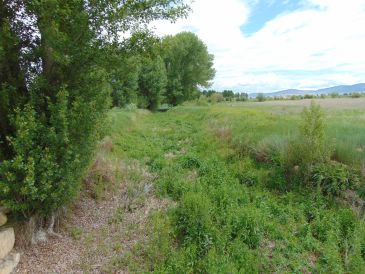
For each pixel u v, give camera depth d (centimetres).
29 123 392
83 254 461
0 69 436
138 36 492
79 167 493
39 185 412
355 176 720
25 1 434
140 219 592
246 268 443
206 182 798
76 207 606
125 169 874
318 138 763
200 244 488
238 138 1183
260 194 746
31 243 453
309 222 636
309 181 768
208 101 5825
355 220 600
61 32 399
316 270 462
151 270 436
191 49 5288
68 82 473
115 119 1761
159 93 4328
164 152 1229
